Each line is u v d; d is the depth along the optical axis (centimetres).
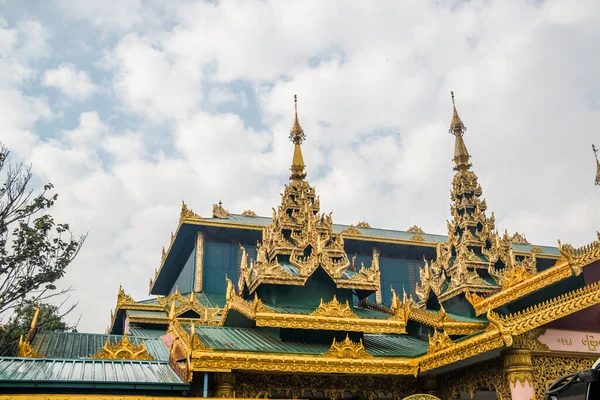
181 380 2170
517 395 2191
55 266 3253
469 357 2284
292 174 3250
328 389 2538
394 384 2648
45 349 2864
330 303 2627
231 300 2853
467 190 3472
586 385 905
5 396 1720
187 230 5450
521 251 5975
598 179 3017
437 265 3353
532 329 2264
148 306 4338
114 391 2033
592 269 2483
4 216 3216
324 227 3139
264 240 3070
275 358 2338
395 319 2714
